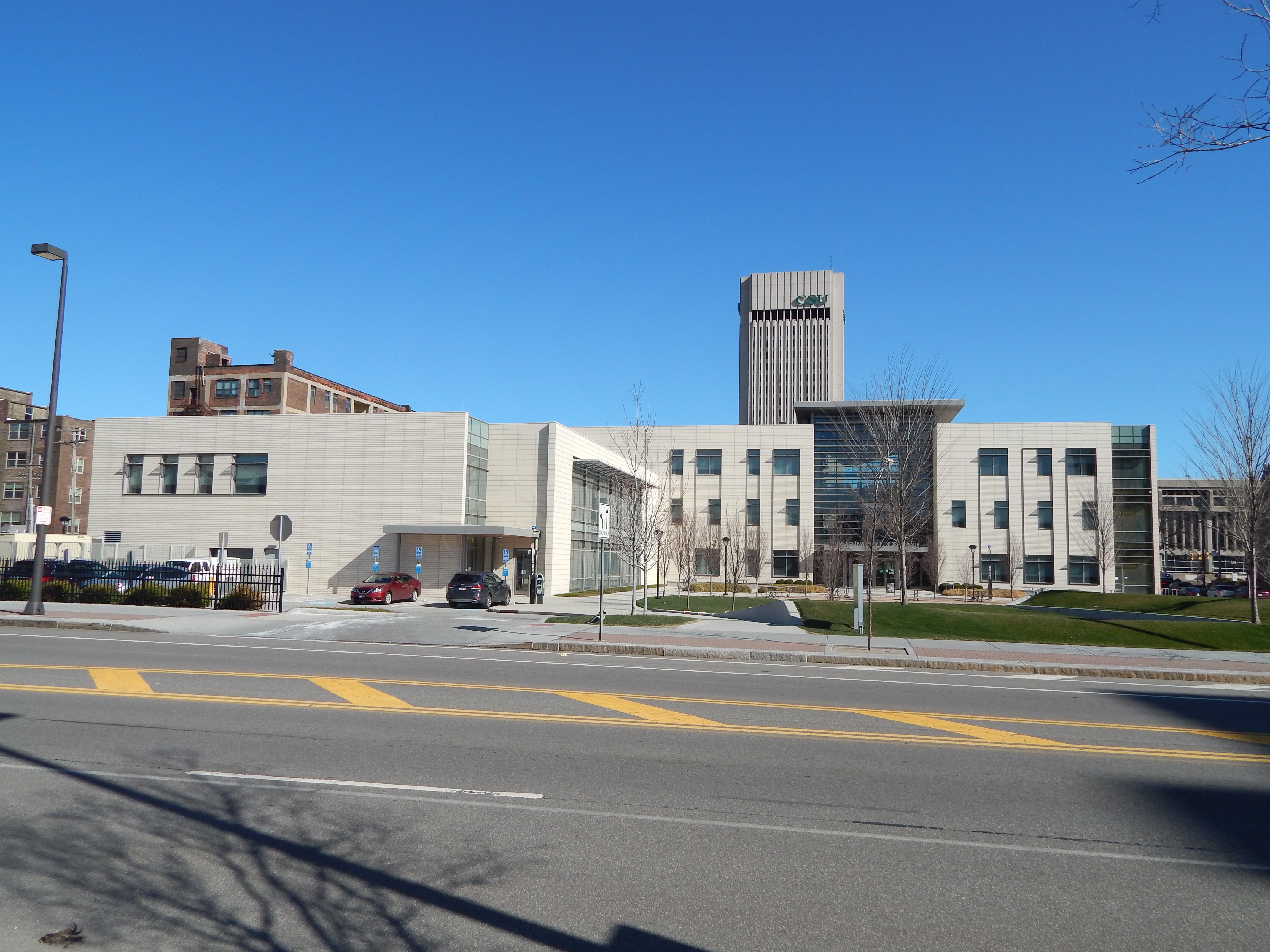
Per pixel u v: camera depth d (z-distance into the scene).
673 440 66.94
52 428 23.03
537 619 25.59
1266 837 6.47
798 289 161.00
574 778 7.71
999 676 16.05
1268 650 21.56
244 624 22.95
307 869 5.50
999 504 62.88
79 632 20.73
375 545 44.44
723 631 22.53
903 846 6.14
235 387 82.25
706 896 5.18
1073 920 4.95
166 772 7.68
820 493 65.00
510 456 47.19
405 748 8.66
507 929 4.69
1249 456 28.28
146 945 4.48
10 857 5.64
